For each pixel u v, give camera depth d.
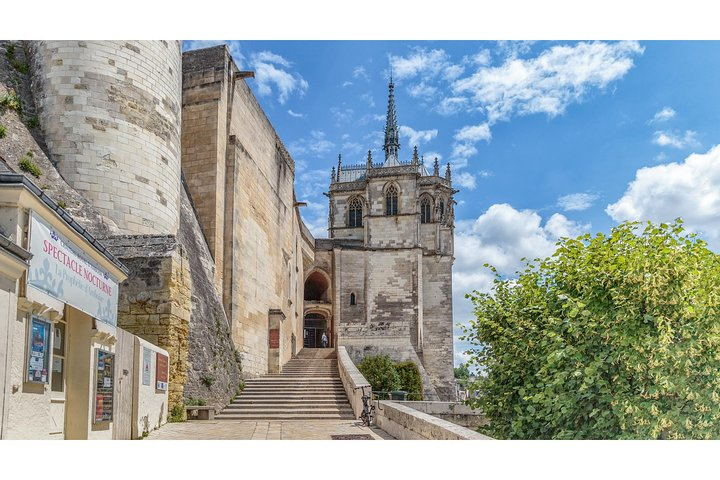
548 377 11.02
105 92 22.11
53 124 21.45
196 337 23.25
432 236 75.44
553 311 11.50
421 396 47.66
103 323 11.43
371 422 19.77
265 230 38.88
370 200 71.81
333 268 68.88
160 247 18.09
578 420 10.78
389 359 47.53
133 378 13.88
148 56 23.59
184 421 18.47
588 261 11.16
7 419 7.56
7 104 20.69
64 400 10.59
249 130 35.97
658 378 9.33
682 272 9.58
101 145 21.69
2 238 7.12
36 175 19.31
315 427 18.75
